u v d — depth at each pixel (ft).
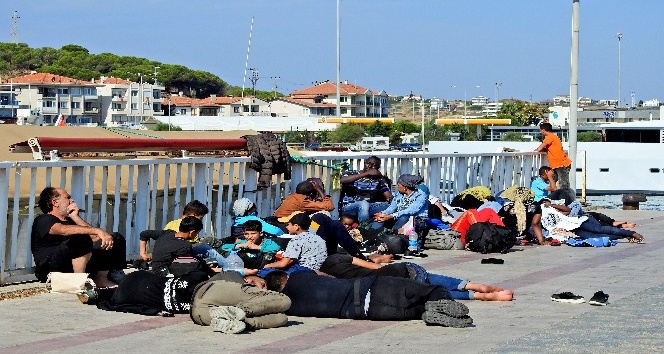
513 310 36.78
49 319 34.78
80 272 41.19
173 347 30.09
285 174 57.72
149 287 36.04
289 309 35.47
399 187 56.85
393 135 388.16
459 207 62.85
